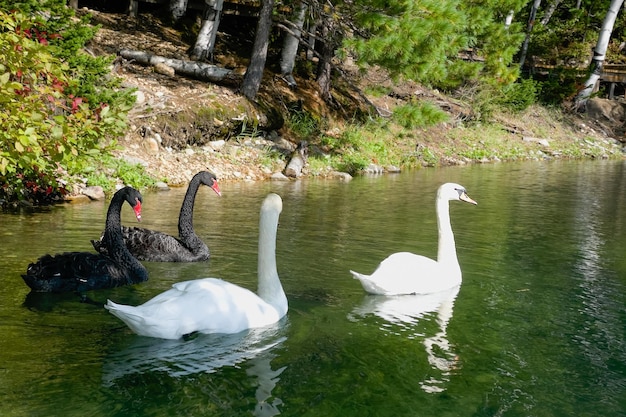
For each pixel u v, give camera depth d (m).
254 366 5.62
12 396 4.97
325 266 8.91
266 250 6.79
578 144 30.08
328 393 5.21
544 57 36.47
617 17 39.56
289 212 12.92
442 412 5.01
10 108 7.14
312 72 24.00
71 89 12.04
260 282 6.84
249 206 13.16
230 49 23.50
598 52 34.06
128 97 13.71
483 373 5.71
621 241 11.27
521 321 7.05
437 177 19.61
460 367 5.82
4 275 7.92
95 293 7.48
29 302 7.08
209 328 6.16
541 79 35.31
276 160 18.53
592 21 38.94
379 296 7.72
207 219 11.69
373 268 8.88
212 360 5.70
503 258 9.87
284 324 6.62
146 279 8.09
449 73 19.52
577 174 21.72
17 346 5.88
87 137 8.16
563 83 34.38
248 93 19.44
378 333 6.52
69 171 13.01
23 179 12.23
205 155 17.33
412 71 16.33
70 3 21.94
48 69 7.66
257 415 4.83
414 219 12.59
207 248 9.15
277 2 22.22
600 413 5.08
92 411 4.79
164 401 4.97
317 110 22.08
